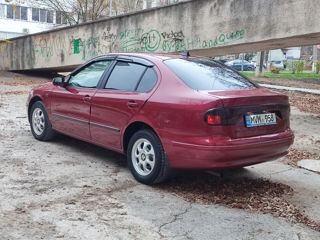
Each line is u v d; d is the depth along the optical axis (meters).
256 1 11.45
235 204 4.41
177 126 4.48
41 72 25.36
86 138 5.92
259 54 26.61
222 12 12.48
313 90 18.00
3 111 10.14
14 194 4.36
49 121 6.69
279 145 4.79
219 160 4.28
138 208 4.20
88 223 3.75
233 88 4.90
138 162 5.07
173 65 5.07
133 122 5.02
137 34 15.95
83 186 4.77
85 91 5.88
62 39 20.36
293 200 4.77
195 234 3.66
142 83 5.14
